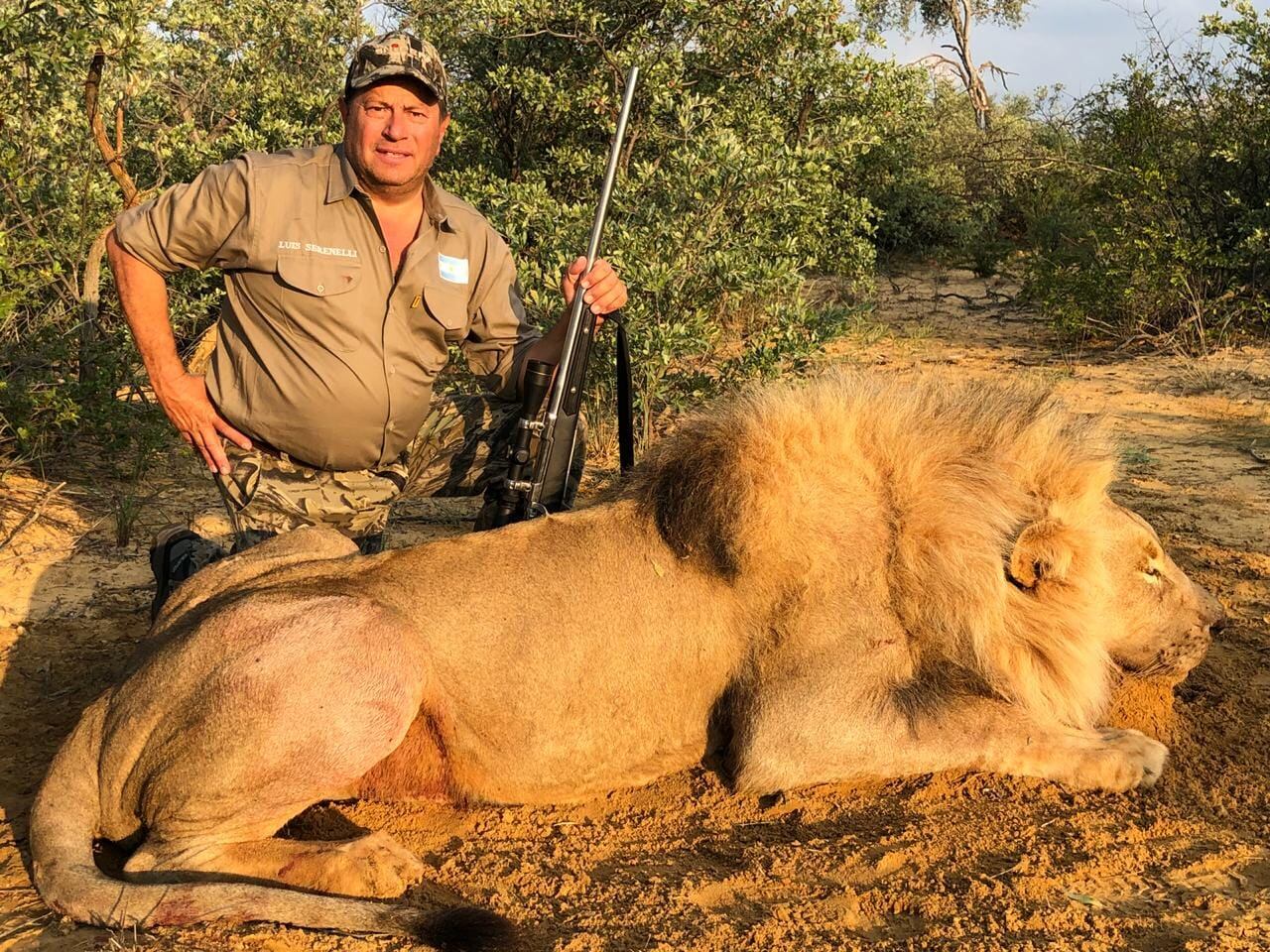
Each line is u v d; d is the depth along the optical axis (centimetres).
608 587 405
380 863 362
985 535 409
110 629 555
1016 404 443
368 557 411
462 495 555
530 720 395
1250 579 604
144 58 771
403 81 438
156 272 460
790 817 403
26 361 731
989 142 2069
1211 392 1005
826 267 1246
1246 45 1289
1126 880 357
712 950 329
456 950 320
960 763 407
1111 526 441
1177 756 433
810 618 402
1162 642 448
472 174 1016
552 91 1027
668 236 855
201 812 360
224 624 370
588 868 376
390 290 463
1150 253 1203
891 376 457
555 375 476
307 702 360
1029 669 425
